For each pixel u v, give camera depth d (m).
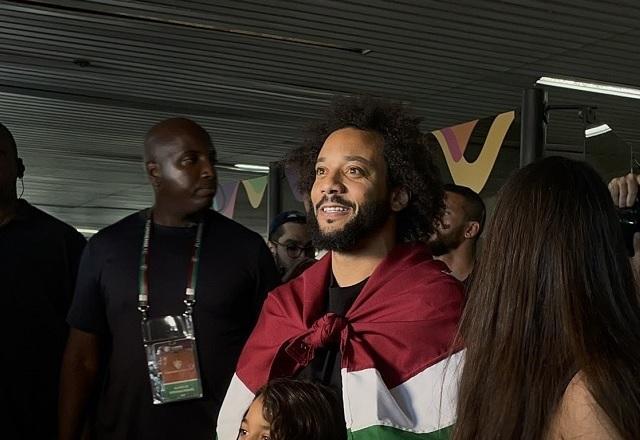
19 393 2.55
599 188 1.13
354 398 1.64
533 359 1.08
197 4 5.12
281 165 2.27
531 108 5.73
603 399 0.99
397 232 1.90
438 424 1.59
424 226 1.90
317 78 6.70
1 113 8.23
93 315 2.35
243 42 5.87
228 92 7.24
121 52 6.21
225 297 2.26
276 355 1.80
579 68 6.23
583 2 4.95
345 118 1.89
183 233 2.31
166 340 2.23
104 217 16.02
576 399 1.02
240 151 9.91
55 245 2.62
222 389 2.24
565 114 7.38
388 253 1.82
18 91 7.37
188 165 2.28
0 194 2.55
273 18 5.32
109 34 5.80
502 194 1.17
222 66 6.47
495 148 5.71
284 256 3.52
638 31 5.39
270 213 8.42
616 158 6.60
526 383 1.07
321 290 1.86
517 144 5.73
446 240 2.82
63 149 9.91
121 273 2.28
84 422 2.43
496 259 1.14
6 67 6.69
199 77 6.80
